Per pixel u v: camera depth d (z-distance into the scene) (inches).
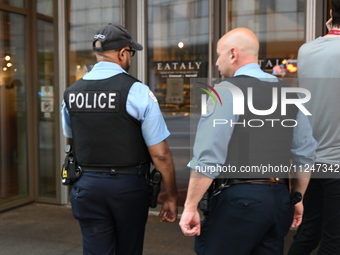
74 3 181.0
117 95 83.0
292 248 106.3
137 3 171.5
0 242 145.8
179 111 169.2
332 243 88.5
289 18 153.9
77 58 182.9
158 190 87.4
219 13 162.7
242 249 71.4
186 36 167.9
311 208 101.0
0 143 179.3
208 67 165.9
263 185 71.2
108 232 86.8
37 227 161.2
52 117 187.5
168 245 143.3
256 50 74.8
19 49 184.9
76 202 86.0
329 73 84.1
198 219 71.7
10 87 182.4
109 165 83.7
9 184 184.5
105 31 86.7
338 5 86.1
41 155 191.8
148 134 84.6
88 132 84.3
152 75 172.9
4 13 176.7
